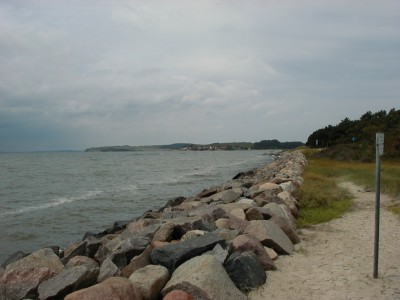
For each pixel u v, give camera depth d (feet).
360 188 61.67
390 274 21.31
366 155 138.00
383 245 27.53
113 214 65.16
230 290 18.07
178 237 27.94
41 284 19.56
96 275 19.98
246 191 50.37
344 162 131.44
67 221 59.57
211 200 49.60
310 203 44.04
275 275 21.77
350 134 232.94
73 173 170.30
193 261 19.36
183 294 16.76
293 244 28.66
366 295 18.71
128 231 33.60
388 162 121.29
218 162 280.72
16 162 305.53
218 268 18.80
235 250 22.35
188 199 62.44
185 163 271.69
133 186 110.01
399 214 39.06
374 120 220.43
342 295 18.83
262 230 26.17
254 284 19.77
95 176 151.53
